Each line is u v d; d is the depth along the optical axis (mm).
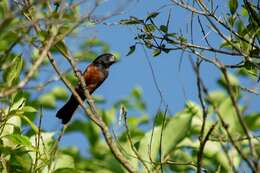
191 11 10742
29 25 7355
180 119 11594
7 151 10414
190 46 10641
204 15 10773
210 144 13914
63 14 7820
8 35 7727
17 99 10484
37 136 10922
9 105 10219
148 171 9609
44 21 7586
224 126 7684
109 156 13367
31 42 8039
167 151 11422
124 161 9586
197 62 7754
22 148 10617
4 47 8148
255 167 7398
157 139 11438
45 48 7457
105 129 9828
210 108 12969
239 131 12242
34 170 10273
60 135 10375
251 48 10633
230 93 7406
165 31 10961
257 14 10719
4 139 10617
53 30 8227
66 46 9594
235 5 10891
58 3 8805
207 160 13914
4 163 10367
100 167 13039
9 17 6945
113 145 9719
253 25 10789
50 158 10227
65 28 8398
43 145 10250
